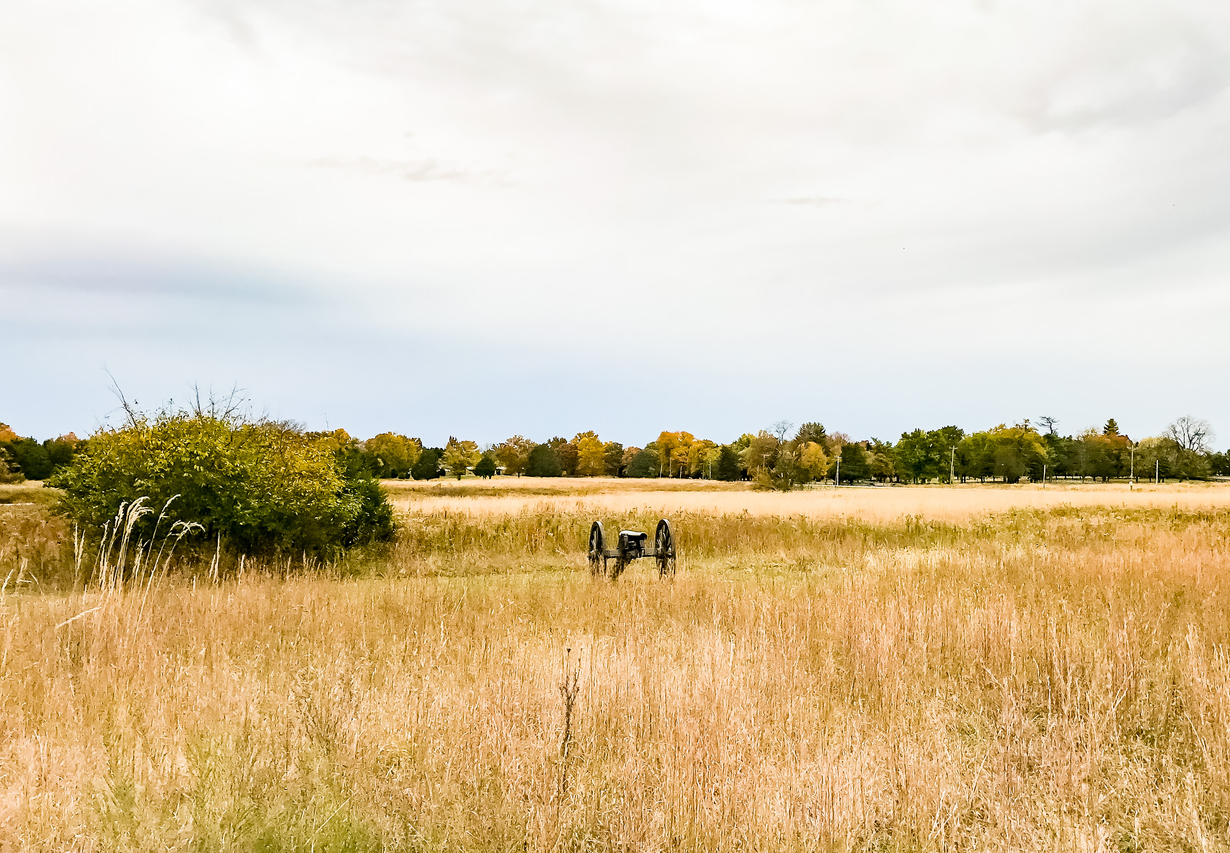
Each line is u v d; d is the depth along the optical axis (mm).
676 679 5117
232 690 4918
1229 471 113875
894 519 22547
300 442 15445
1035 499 35281
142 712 4520
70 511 13359
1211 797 3928
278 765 3857
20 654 5500
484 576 14086
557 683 4973
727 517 20703
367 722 4488
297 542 14414
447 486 60750
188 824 3328
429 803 3578
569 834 3469
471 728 4348
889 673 5578
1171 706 5191
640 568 14711
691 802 3604
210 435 13820
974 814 3805
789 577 12875
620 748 4285
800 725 4559
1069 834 3477
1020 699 5305
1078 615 7395
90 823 3334
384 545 16781
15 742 4156
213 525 13320
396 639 6457
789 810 3557
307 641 6473
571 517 20984
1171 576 9641
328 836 3309
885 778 4035
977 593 8820
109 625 6113
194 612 7215
